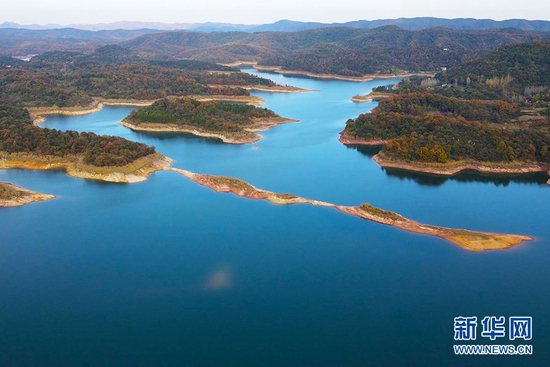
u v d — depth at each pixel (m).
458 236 133.62
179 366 86.44
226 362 87.25
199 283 112.12
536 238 134.50
